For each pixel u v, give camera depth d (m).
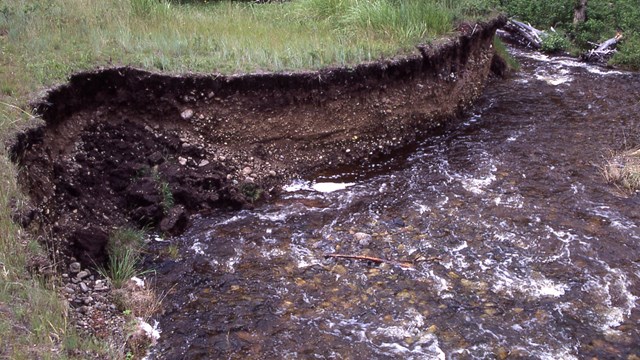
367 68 9.48
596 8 16.45
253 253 7.19
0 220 5.79
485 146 9.86
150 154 8.31
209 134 8.77
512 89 12.45
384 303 6.35
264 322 6.08
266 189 8.54
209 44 9.81
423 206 8.12
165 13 11.32
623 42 14.79
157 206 7.63
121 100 8.54
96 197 7.59
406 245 7.31
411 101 10.09
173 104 8.68
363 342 5.83
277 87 9.00
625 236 7.48
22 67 8.23
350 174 9.10
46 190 6.92
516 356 5.68
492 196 8.35
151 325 6.03
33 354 4.73
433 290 6.54
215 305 6.32
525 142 9.99
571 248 7.24
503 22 12.44
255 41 10.13
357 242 7.36
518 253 7.16
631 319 6.16
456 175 8.94
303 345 5.79
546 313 6.22
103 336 5.67
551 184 8.67
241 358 5.62
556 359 5.64
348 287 6.59
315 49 9.73
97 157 8.00
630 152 9.59
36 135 7.08
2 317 4.94
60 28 9.84
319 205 8.25
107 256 6.86
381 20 10.88
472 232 7.55
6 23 9.68
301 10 12.34
